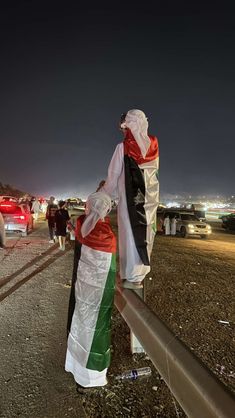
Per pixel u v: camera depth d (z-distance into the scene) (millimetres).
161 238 19609
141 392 3348
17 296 6434
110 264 3242
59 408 3088
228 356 4223
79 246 3326
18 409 3064
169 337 2430
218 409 1652
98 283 3209
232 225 29328
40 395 3273
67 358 3543
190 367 2039
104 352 3299
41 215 36188
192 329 5094
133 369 3715
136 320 3053
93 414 3018
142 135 3141
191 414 1959
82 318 3248
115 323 5172
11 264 9344
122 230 3277
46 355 4070
